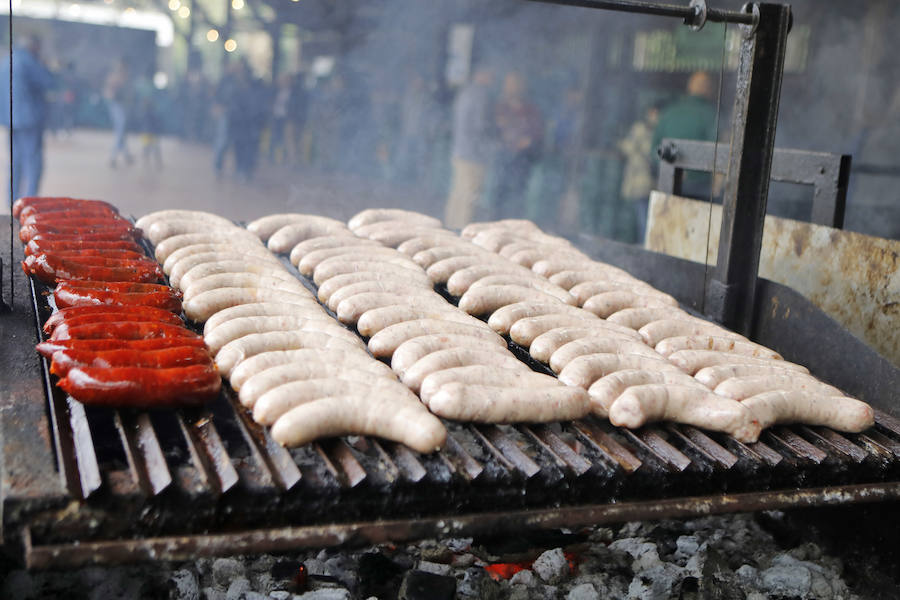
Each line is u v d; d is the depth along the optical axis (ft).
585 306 10.90
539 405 7.40
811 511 9.92
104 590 8.12
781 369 8.95
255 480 6.14
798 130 29.48
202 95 61.41
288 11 48.26
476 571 8.67
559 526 6.61
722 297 11.64
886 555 8.72
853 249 12.34
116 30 65.26
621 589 8.92
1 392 6.98
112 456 7.49
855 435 8.33
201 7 58.03
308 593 8.21
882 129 27.22
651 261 13.82
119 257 10.38
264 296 9.56
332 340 8.21
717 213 14.28
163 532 5.82
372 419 6.73
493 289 10.51
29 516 5.49
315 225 13.29
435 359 7.87
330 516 6.25
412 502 6.42
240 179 43.37
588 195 32.30
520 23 37.96
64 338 7.49
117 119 45.70
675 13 10.34
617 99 33.94
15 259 11.36
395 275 10.96
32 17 60.49
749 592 9.02
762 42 10.69
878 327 12.00
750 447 7.65
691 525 10.48
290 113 46.88
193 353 7.30
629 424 7.49
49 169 42.70
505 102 32.09
